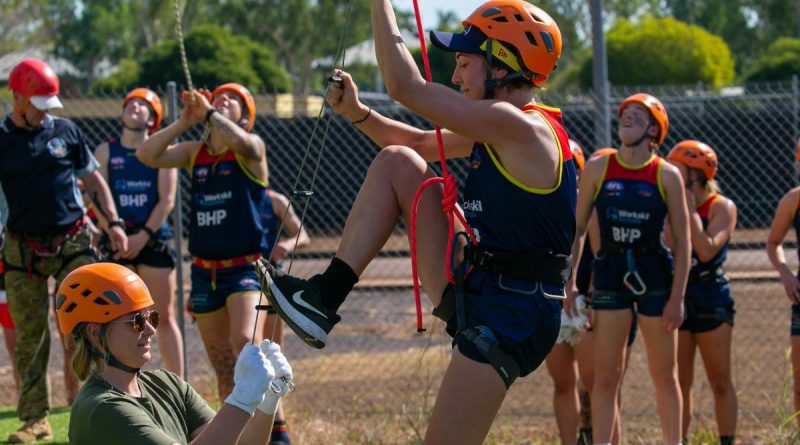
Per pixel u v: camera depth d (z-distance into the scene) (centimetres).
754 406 1197
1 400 1222
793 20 7269
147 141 966
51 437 973
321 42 6325
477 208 559
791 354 1032
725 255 1037
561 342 955
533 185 545
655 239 923
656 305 917
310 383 1320
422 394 1209
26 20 5516
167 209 1102
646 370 1403
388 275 2252
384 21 549
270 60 4506
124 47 7150
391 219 584
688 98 1744
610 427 910
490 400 545
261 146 952
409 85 541
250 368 518
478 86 566
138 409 524
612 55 4500
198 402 573
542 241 555
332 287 570
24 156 967
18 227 967
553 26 567
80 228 998
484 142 544
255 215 957
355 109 636
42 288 982
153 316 545
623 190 918
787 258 2286
